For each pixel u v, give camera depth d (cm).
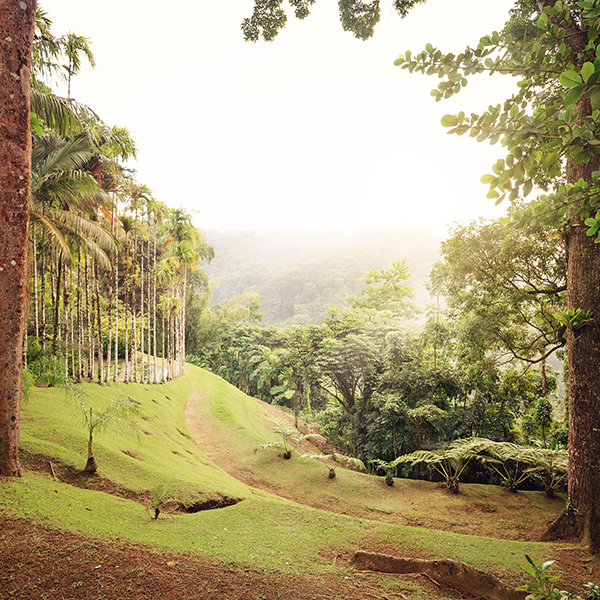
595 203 267
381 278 2891
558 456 1063
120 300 3459
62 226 1315
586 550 655
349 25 810
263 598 414
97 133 1489
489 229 1095
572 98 221
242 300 5556
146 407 1631
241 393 3123
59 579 374
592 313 720
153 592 385
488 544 665
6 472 596
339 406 2223
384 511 1094
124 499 678
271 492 1244
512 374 1363
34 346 1461
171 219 2759
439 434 1448
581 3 210
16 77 606
